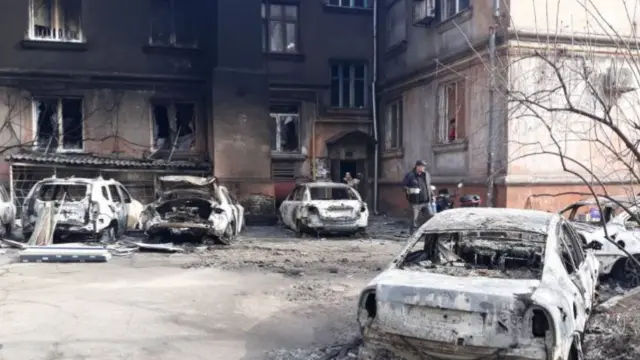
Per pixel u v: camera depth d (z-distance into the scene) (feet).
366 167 66.64
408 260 16.40
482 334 12.26
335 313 20.86
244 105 57.52
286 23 64.95
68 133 57.11
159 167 55.77
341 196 52.29
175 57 60.13
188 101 60.49
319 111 65.26
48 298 22.84
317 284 25.80
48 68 56.29
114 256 34.55
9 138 55.06
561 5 39.86
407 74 57.00
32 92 55.62
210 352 16.53
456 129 47.47
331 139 64.90
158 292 24.16
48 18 57.00
